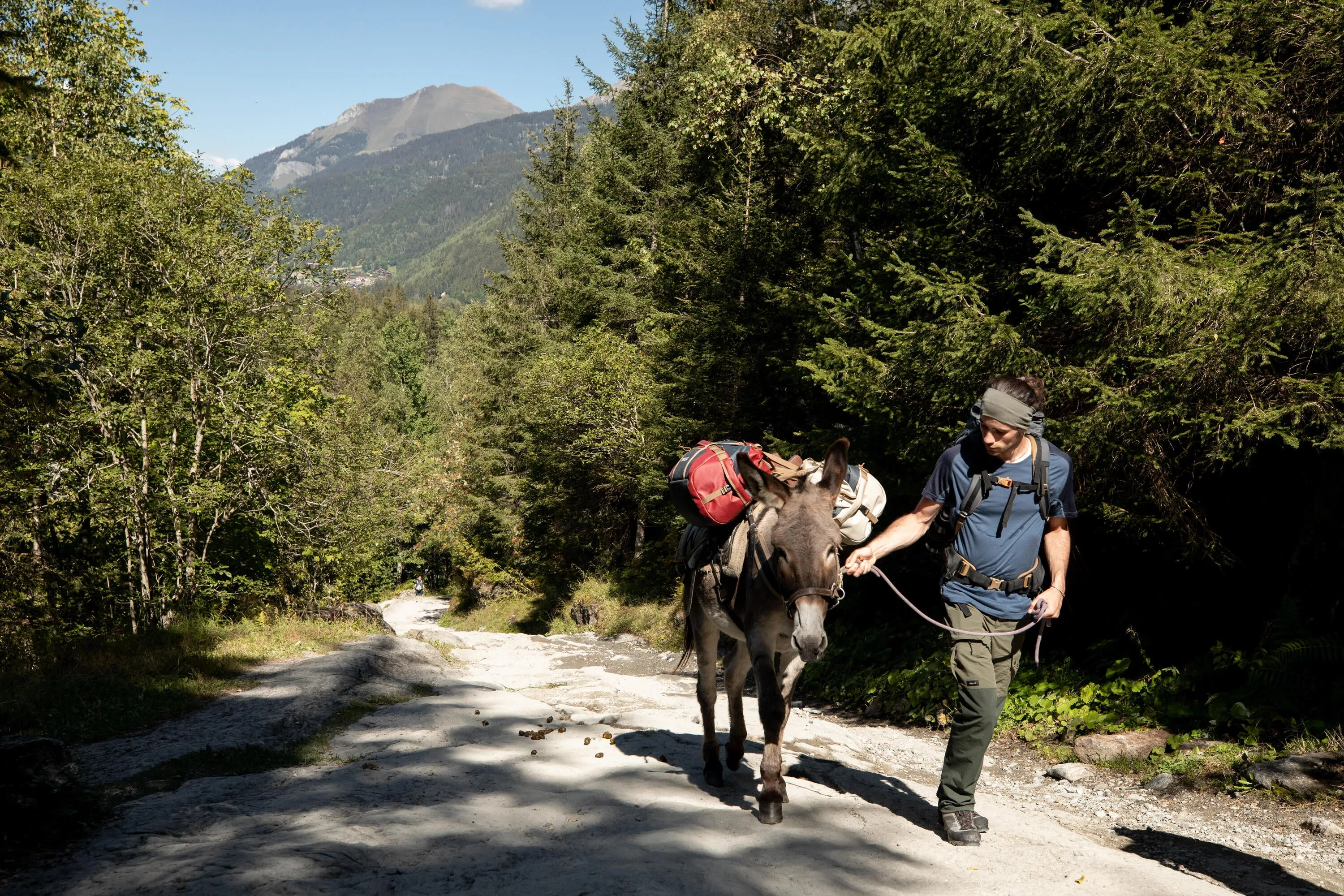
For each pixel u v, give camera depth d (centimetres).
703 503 444
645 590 2105
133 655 909
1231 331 544
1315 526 655
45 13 1962
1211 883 382
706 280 1566
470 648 1499
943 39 716
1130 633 753
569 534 2806
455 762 525
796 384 1339
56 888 316
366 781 479
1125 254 591
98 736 630
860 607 1155
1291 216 570
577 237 2830
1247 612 734
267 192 1692
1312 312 523
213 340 1568
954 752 396
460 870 341
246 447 1611
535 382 2288
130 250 1507
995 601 386
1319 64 622
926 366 701
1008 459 386
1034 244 798
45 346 995
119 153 1920
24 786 416
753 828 395
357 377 5897
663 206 2405
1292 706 605
